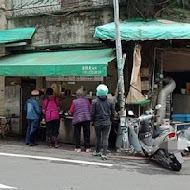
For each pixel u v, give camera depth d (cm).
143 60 1205
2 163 984
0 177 832
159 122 1163
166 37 1108
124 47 1219
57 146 1253
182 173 925
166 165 964
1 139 1428
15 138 1459
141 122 1023
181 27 1148
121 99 1107
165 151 957
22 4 1483
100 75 1126
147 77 1202
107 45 1279
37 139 1425
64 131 1330
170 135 963
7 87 1520
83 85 1373
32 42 1456
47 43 1427
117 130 1189
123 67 1156
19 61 1335
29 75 1254
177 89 1509
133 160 1049
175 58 1356
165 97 1255
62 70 1186
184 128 1175
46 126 1277
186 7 1355
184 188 772
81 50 1362
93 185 778
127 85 1223
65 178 834
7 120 1514
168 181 832
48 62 1250
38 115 1285
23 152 1157
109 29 1135
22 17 1478
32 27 1462
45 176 848
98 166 973
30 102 1280
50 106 1250
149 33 1111
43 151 1175
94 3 1332
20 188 744
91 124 1271
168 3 1284
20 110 1517
